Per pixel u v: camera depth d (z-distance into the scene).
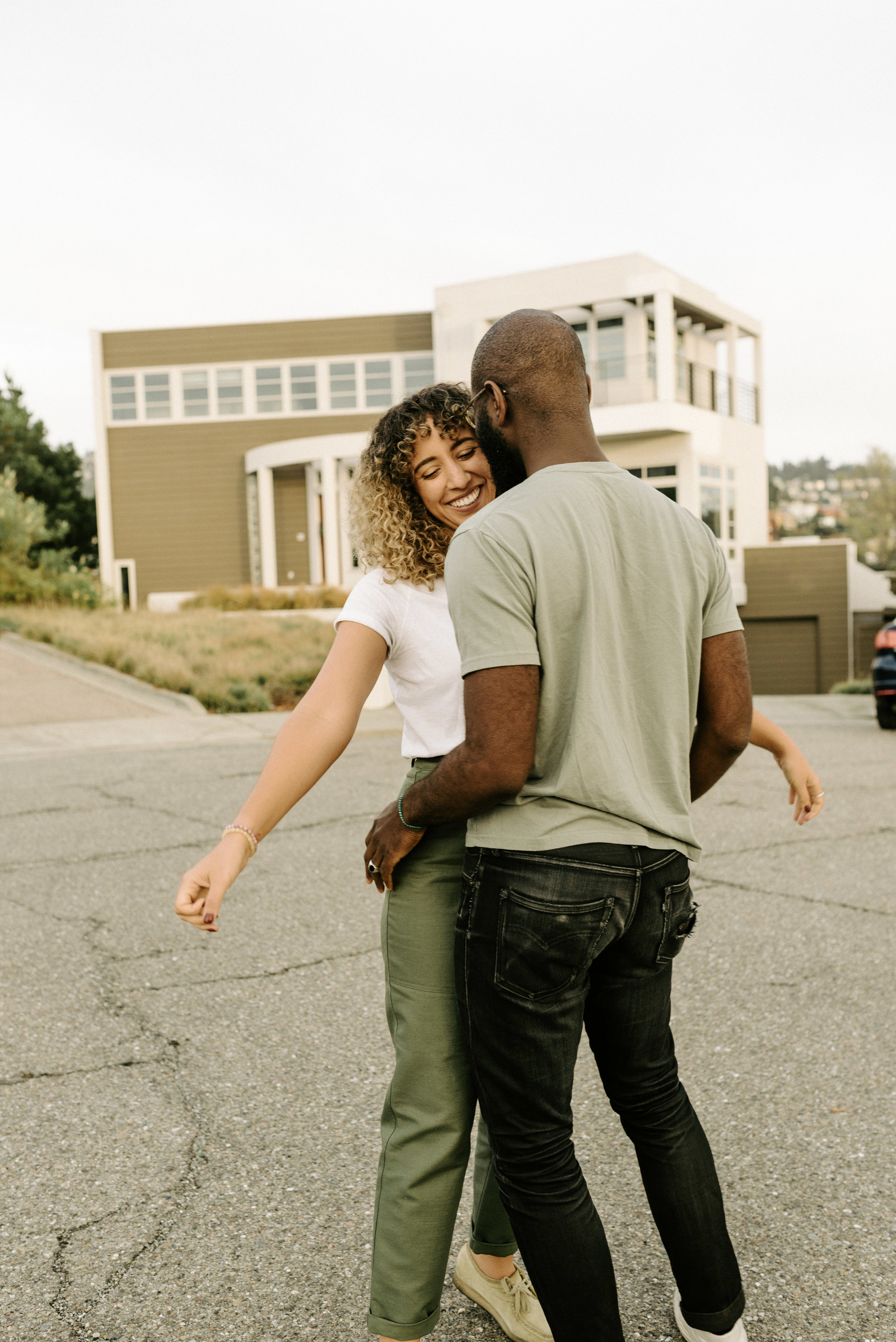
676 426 25.86
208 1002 3.65
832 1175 2.47
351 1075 3.07
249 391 31.92
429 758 1.81
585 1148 2.67
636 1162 2.60
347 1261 2.19
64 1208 2.40
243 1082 3.04
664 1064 1.77
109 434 32.38
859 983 3.68
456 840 1.77
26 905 4.87
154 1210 2.38
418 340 31.27
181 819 6.78
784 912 4.51
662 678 1.63
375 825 1.78
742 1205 2.37
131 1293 2.10
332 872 5.34
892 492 61.53
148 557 32.38
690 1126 1.79
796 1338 1.93
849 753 9.08
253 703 13.93
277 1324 2.00
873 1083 2.93
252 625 20.25
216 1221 2.34
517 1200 1.62
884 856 5.40
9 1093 2.98
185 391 32.12
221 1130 2.75
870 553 62.78
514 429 1.70
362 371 31.52
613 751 1.57
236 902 4.86
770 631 31.12
